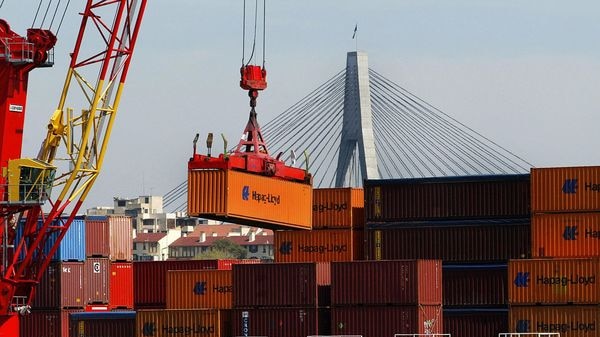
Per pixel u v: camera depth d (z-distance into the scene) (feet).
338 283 654.53
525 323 645.10
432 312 654.12
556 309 640.99
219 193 626.64
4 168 645.10
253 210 643.04
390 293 646.33
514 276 647.97
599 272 635.66
